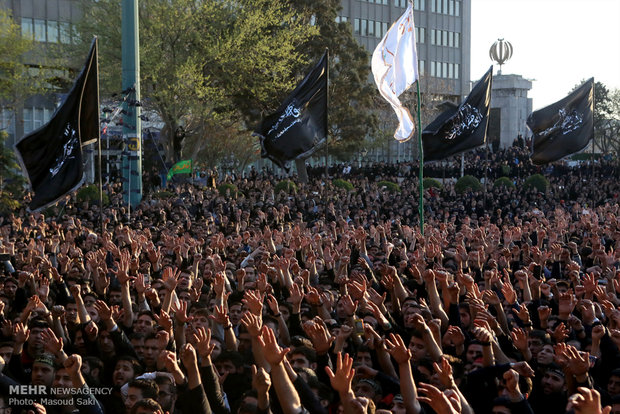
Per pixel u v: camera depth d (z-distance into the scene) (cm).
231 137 5472
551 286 879
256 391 512
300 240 1305
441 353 606
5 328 790
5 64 4253
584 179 4409
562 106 2438
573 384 562
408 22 1683
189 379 519
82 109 1580
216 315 703
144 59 4059
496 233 1438
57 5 5578
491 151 6025
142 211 2484
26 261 1212
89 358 658
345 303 712
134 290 942
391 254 1299
